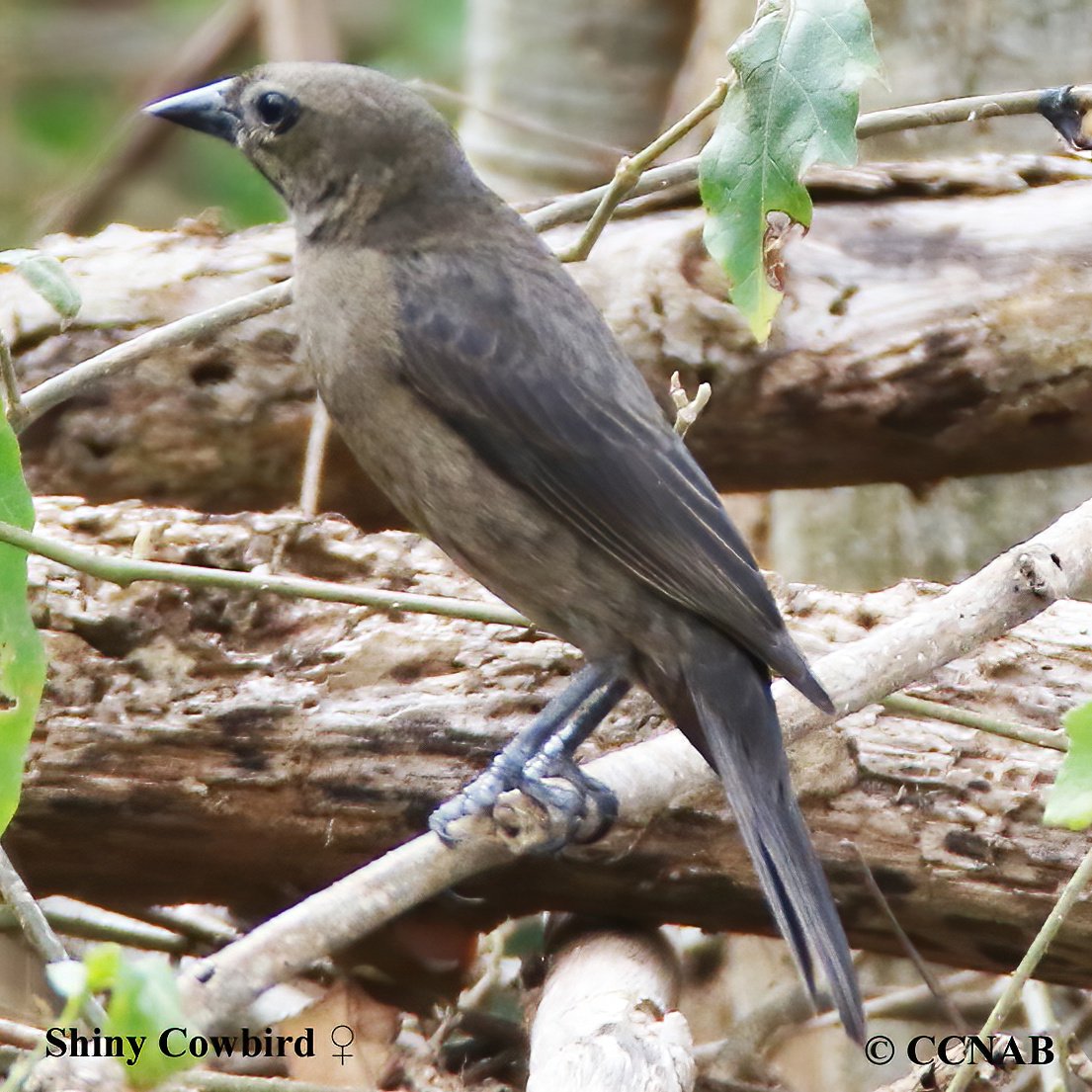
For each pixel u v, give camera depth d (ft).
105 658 27.20
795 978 36.83
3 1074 24.32
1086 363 33.09
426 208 27.86
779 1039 33.55
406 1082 28.58
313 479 31.81
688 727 26.48
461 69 55.57
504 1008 32.40
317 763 27.25
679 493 26.37
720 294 33.19
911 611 28.94
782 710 26.48
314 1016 29.17
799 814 24.86
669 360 33.53
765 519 45.44
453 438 26.76
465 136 48.98
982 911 27.40
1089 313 32.89
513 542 26.86
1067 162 33.99
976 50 40.60
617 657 26.76
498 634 27.99
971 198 33.73
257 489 34.35
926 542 41.29
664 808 26.66
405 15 56.49
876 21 41.22
